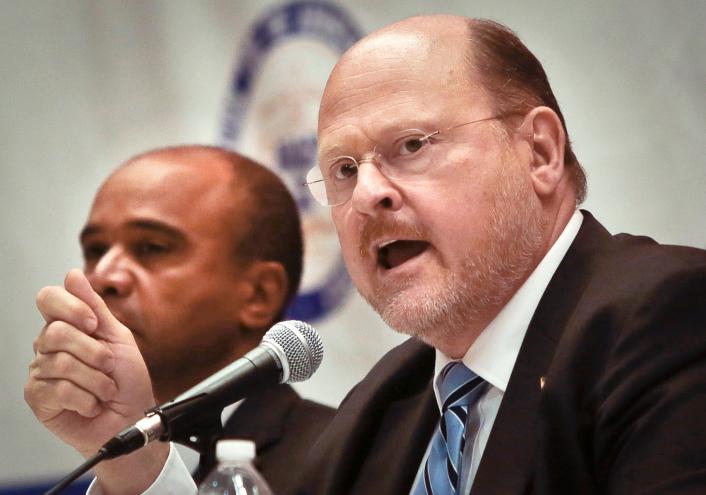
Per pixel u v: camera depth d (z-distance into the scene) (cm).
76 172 1084
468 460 525
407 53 554
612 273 499
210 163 800
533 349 505
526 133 555
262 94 1037
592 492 453
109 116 1084
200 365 764
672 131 919
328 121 566
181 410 448
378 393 615
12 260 1080
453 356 564
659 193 917
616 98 932
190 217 769
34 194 1086
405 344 650
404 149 539
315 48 1027
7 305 1074
